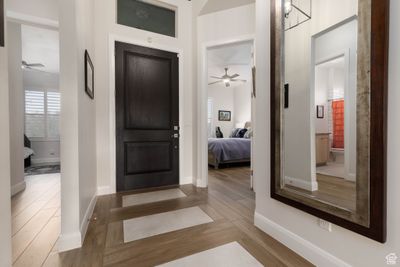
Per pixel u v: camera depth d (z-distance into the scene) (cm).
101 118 275
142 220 199
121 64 287
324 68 130
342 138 118
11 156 276
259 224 182
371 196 98
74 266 131
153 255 143
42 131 593
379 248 100
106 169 279
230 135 741
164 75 318
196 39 321
